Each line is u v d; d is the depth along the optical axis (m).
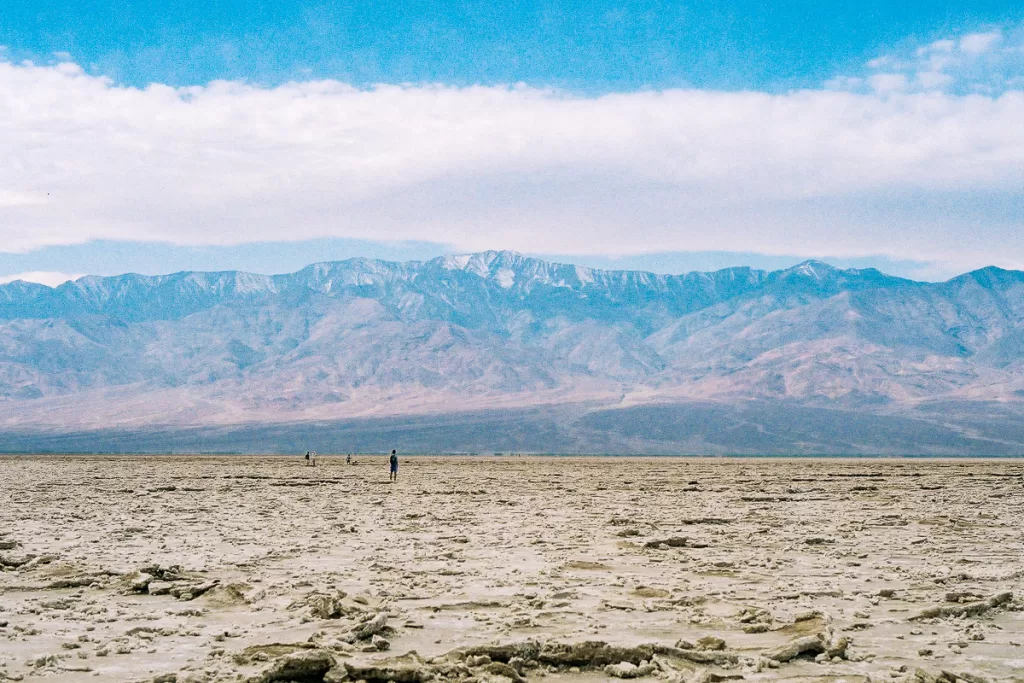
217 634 15.84
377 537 29.91
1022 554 26.06
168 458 143.38
